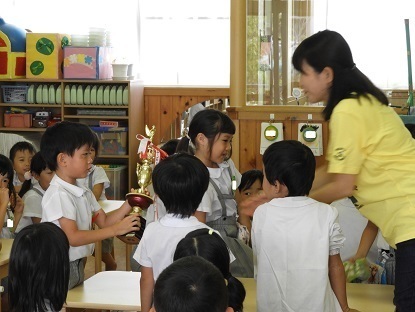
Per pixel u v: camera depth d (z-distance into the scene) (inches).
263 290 87.0
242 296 77.2
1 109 261.6
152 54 273.7
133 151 258.2
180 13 270.2
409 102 166.2
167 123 268.2
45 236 72.7
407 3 249.0
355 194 87.8
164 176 86.7
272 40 160.6
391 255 110.3
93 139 106.1
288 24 162.7
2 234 139.0
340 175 84.8
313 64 85.7
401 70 249.9
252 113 158.4
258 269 87.7
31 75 256.4
